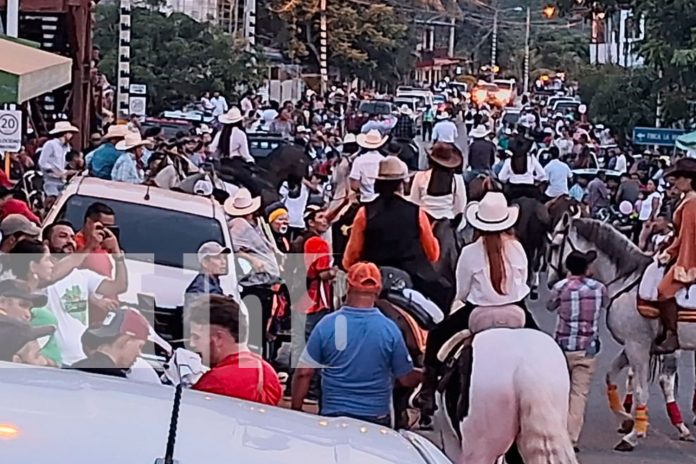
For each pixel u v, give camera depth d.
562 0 42.53
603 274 14.12
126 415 3.73
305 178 20.52
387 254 12.05
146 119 40.09
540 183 27.36
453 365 9.98
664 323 13.73
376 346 9.84
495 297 10.58
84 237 11.48
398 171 12.03
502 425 9.37
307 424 4.16
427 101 84.44
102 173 21.22
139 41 52.59
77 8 31.08
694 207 13.58
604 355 18.33
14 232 9.30
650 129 38.94
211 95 53.28
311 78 85.56
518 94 125.00
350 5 99.75
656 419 15.59
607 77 50.16
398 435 4.31
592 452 13.88
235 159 22.16
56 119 30.83
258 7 90.62
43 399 3.78
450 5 141.75
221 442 3.61
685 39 36.56
